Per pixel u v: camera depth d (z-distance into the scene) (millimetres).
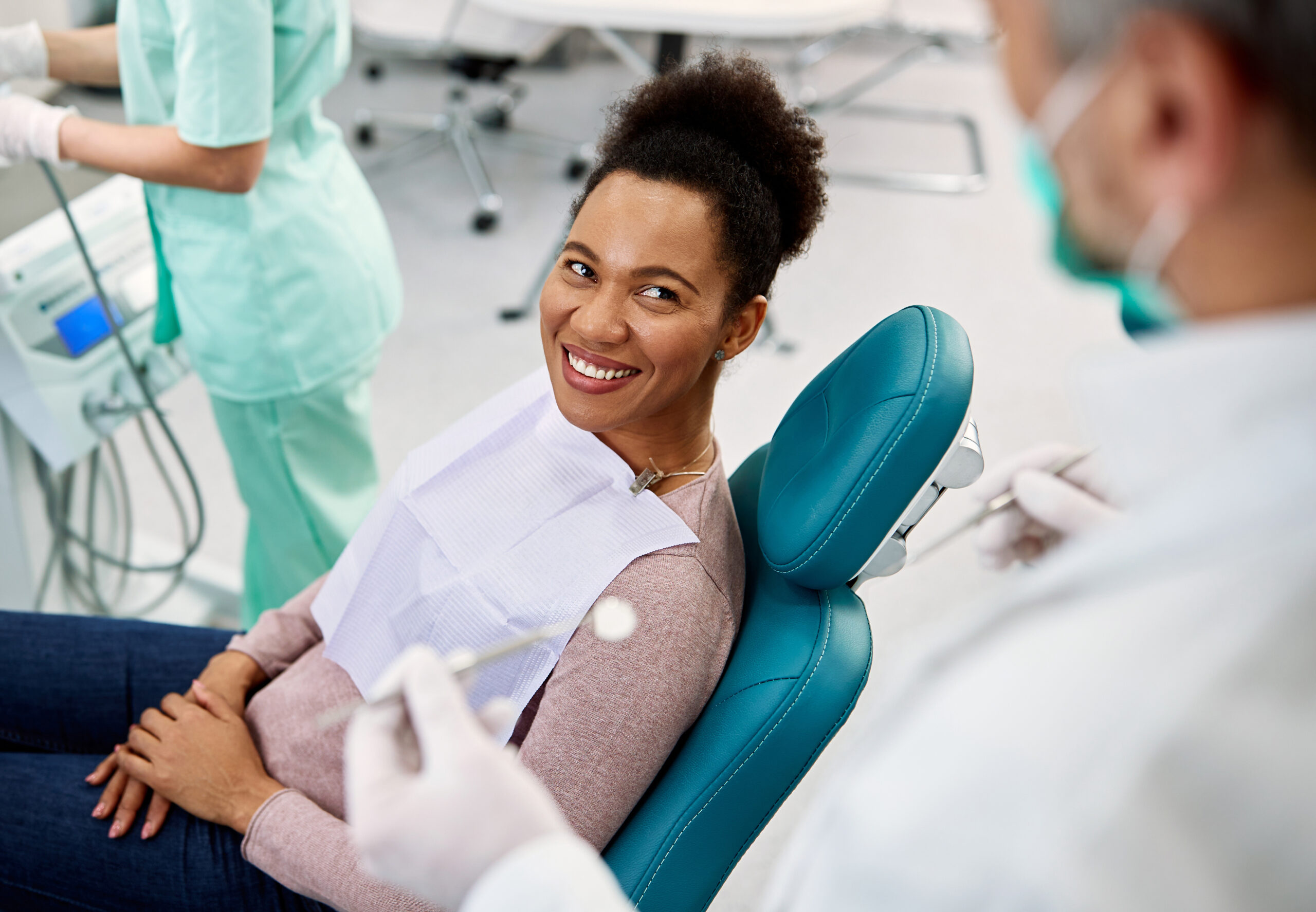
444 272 2889
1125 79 333
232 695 1114
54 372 1364
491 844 453
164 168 1289
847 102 3924
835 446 850
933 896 337
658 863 854
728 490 1047
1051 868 312
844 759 428
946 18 4293
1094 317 2955
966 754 341
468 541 976
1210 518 334
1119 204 354
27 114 1279
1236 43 306
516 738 949
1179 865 308
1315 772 306
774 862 1564
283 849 951
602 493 940
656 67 2963
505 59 3084
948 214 3396
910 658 416
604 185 889
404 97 3701
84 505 1671
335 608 1109
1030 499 684
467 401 2461
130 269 1447
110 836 1015
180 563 1729
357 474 1691
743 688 865
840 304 2914
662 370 885
